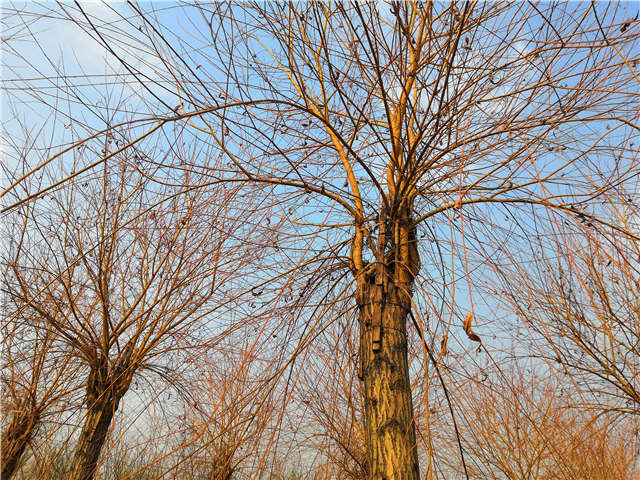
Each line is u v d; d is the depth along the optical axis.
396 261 3.44
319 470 5.73
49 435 4.45
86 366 4.97
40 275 4.95
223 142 3.45
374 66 3.17
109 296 5.41
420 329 2.75
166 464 4.41
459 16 3.13
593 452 5.41
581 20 3.07
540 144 3.58
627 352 4.85
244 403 3.36
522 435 4.55
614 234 3.30
